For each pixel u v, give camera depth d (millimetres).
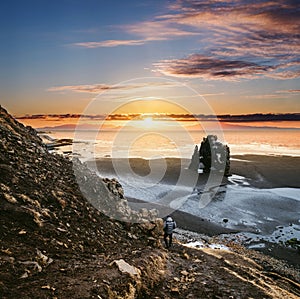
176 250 17312
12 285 6984
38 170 14633
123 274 9055
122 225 15828
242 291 11680
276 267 24609
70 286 7617
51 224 10805
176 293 10430
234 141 171125
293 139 187500
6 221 9453
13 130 18719
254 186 59656
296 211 43438
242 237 33094
